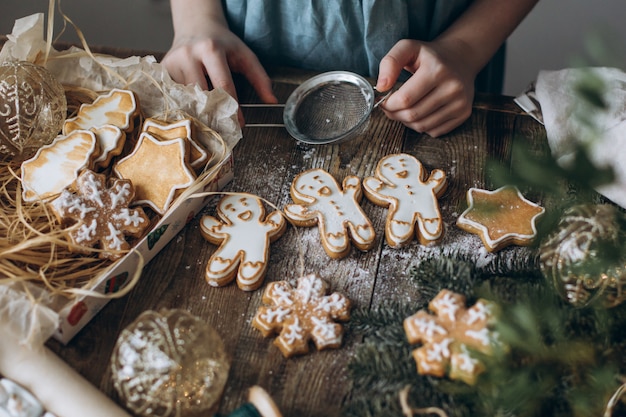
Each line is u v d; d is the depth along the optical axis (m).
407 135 0.81
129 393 0.59
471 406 0.58
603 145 0.71
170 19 1.46
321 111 0.82
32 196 0.73
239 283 0.69
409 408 0.57
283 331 0.65
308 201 0.74
